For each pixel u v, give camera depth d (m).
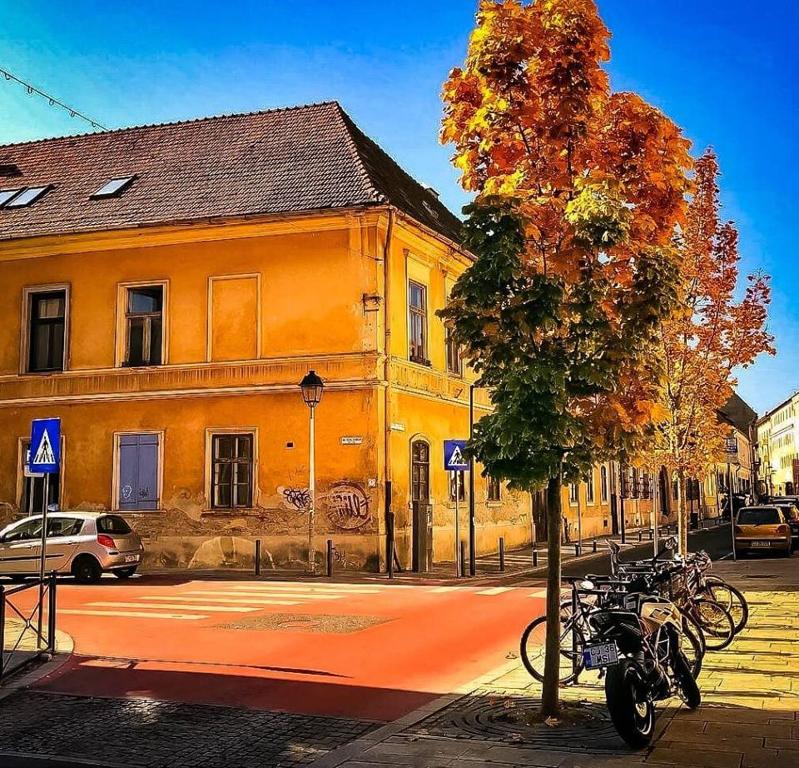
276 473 23.48
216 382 24.27
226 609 15.47
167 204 25.66
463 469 21.27
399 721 7.76
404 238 24.83
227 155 27.30
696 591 10.91
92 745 7.34
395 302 24.11
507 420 7.50
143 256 25.33
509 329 7.66
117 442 25.08
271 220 23.84
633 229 8.16
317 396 22.41
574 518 37.44
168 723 8.01
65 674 10.23
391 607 15.68
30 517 21.56
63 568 20.66
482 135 8.44
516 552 29.47
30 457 12.07
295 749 7.16
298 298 23.81
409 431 24.31
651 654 7.13
